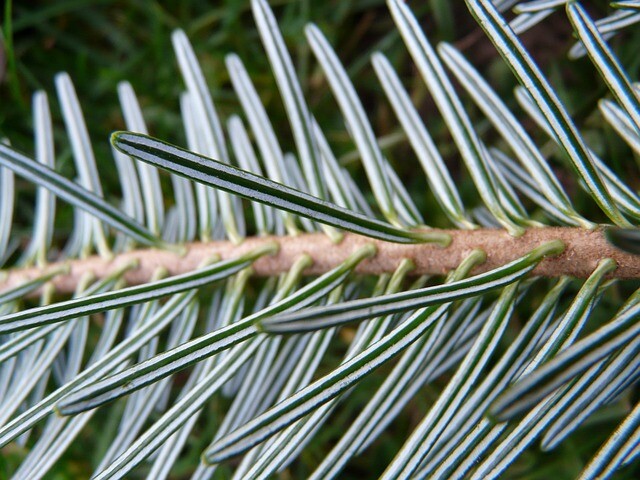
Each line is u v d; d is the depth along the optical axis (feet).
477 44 0.53
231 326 0.26
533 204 0.49
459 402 0.27
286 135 0.57
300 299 0.28
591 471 0.25
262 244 0.32
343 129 0.56
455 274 0.29
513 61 0.26
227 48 0.57
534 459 0.47
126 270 0.34
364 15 0.58
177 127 0.56
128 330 0.36
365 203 0.37
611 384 0.27
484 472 0.26
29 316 0.27
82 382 0.28
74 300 0.27
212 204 0.34
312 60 0.57
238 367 0.28
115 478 0.26
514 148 0.31
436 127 0.54
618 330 0.23
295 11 0.57
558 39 0.51
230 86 0.58
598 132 0.48
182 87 0.56
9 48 0.48
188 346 0.26
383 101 0.57
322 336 0.31
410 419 0.50
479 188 0.30
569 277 0.29
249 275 0.32
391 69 0.33
